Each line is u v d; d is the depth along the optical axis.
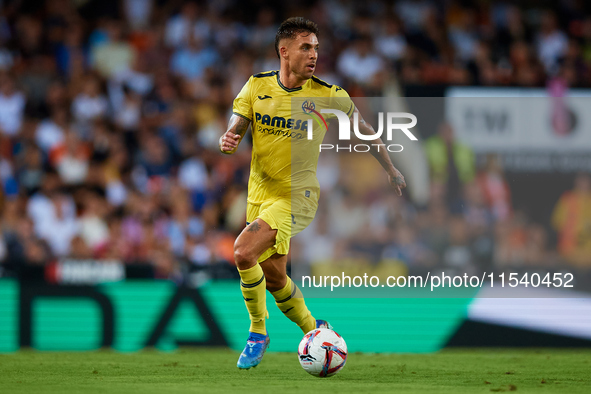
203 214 30.41
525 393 12.09
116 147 33.72
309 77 14.39
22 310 22.30
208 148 34.19
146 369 15.90
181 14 40.34
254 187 15.23
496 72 37.44
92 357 19.23
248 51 39.00
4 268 22.38
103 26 39.22
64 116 34.78
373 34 39.00
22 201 30.86
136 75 37.47
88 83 35.84
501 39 40.69
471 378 14.48
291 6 41.47
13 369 15.94
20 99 35.50
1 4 39.06
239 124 14.73
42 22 39.09
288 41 14.29
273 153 14.73
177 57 38.44
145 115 35.16
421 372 15.59
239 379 13.90
